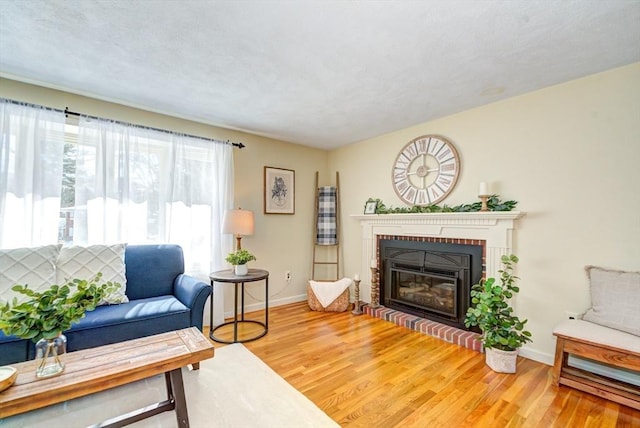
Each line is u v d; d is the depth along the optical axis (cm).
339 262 430
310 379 204
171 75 221
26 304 133
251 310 362
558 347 198
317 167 439
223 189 329
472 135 284
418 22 158
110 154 261
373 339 274
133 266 253
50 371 130
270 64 204
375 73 215
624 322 185
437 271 307
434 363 229
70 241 249
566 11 149
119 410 173
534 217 243
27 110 226
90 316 197
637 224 198
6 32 169
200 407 174
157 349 157
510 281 230
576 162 223
